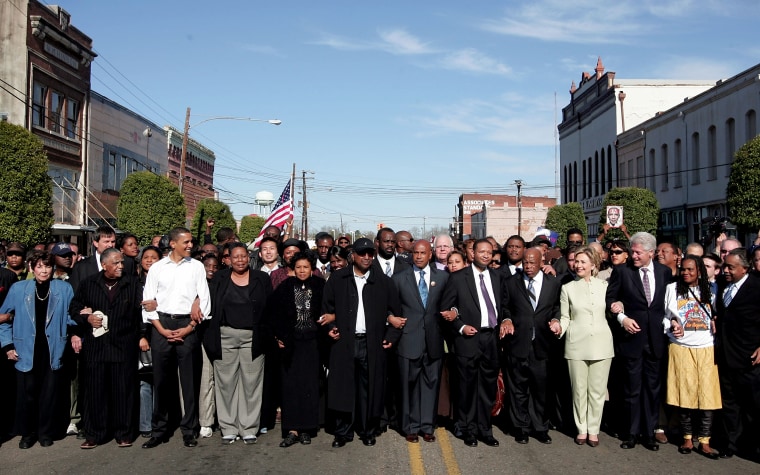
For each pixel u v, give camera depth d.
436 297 8.00
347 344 7.75
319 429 8.70
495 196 99.31
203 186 50.72
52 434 7.88
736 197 24.47
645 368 7.73
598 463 7.10
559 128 64.25
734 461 7.22
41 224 21.17
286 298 7.93
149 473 6.77
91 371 7.73
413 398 8.00
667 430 8.17
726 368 7.36
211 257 9.33
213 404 8.37
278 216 20.06
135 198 28.89
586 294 7.91
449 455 7.35
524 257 8.08
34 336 7.79
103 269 7.97
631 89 49.38
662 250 8.66
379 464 7.04
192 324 7.84
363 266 7.84
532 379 7.95
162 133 41.53
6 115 25.67
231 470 6.86
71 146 29.70
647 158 43.94
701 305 7.52
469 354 7.84
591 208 55.09
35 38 26.67
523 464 7.04
